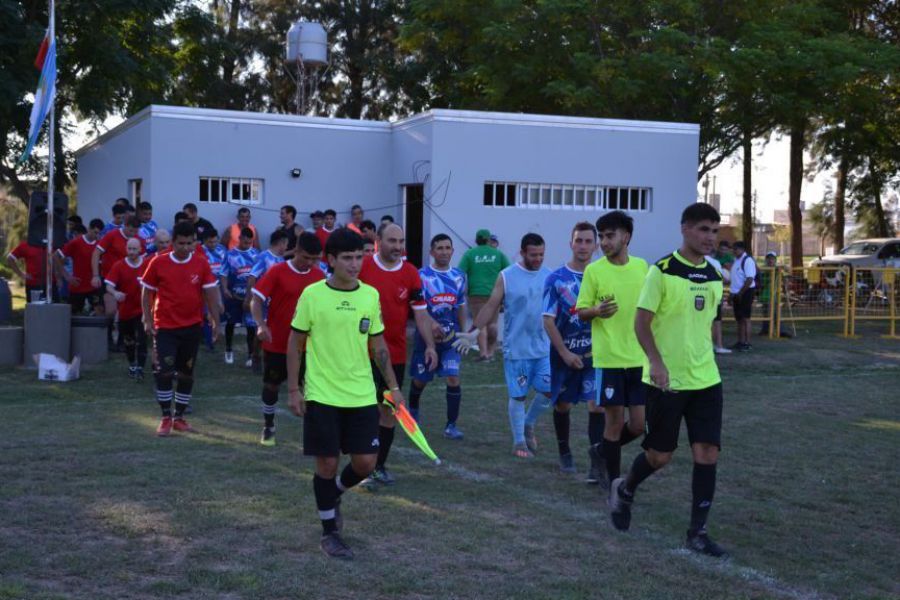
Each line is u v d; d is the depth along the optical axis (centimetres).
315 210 1858
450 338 851
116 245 1415
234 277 1330
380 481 697
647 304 548
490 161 1770
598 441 718
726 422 988
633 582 500
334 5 3616
